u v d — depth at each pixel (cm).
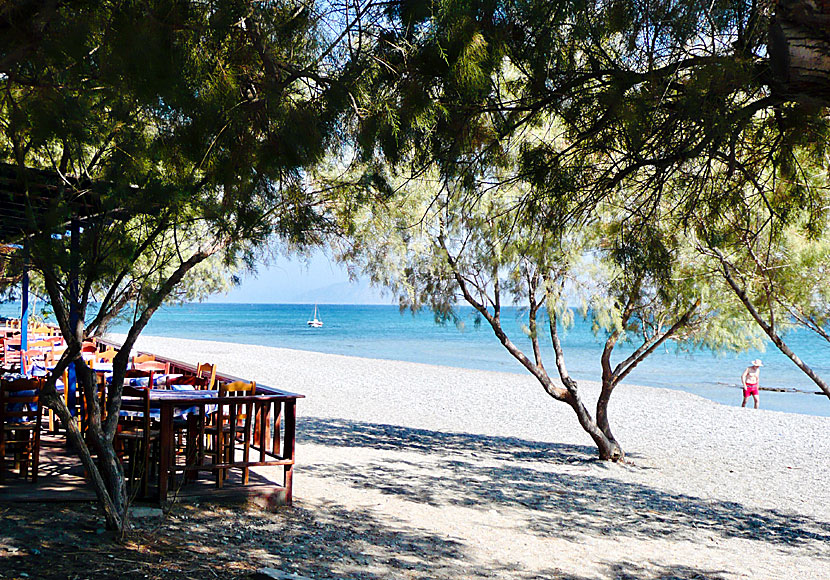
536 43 287
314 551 620
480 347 5928
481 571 628
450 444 1405
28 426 689
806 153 316
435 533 741
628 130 284
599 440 1286
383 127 309
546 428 1706
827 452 1510
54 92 344
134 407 701
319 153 321
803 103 246
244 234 446
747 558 765
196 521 659
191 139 316
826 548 829
